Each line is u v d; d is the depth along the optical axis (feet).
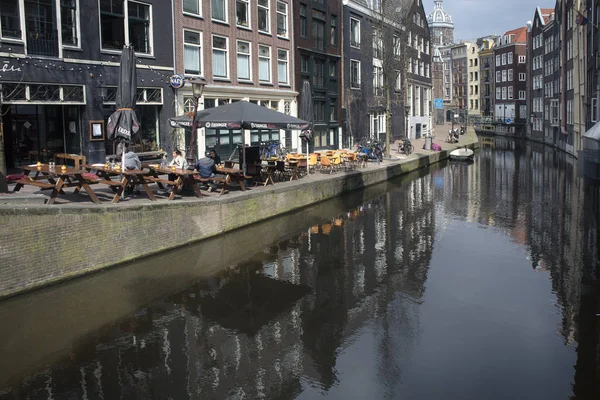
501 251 39.91
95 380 20.25
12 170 47.93
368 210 56.80
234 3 71.36
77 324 25.16
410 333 25.00
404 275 33.94
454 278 33.35
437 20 357.20
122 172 34.60
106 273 31.48
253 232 44.39
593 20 94.68
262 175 53.93
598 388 20.08
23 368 21.04
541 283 32.40
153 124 60.64
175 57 62.13
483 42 298.35
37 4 47.09
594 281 32.65
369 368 21.62
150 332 24.61
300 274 33.68
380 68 126.82
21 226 27.02
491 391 19.86
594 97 93.91
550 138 169.27
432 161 112.27
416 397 19.47
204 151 67.26
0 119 32.71
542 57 186.50
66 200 35.45
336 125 104.22
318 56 96.02
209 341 23.85
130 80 38.01
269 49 80.43
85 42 51.26
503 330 25.40
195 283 31.30
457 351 23.21
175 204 36.91
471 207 59.00
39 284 28.14
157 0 59.41
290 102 86.99
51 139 50.42
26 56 46.11
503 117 273.13
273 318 26.58
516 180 83.46
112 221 32.17
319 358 22.48
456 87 323.16
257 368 21.48
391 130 141.08
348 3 107.45
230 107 48.47
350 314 27.27
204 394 19.45
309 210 55.62
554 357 22.65
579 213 54.60
